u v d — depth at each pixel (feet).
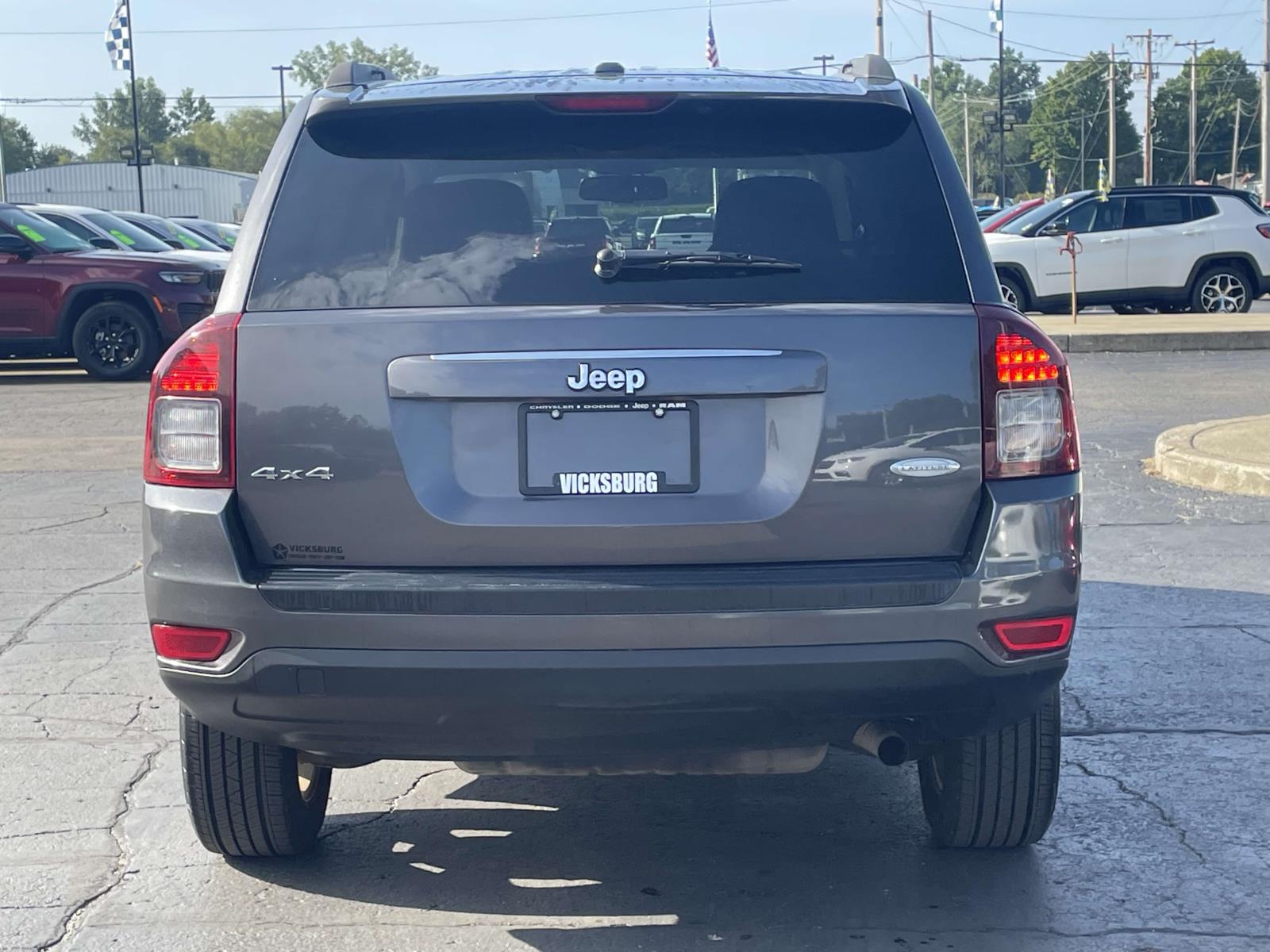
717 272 10.90
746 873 13.01
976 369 10.79
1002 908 12.21
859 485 10.66
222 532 10.71
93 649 20.15
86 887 12.75
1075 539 10.99
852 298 10.88
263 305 10.97
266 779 12.41
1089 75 470.80
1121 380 48.57
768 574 10.56
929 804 13.62
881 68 12.41
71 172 257.96
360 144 11.60
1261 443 32.35
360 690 10.61
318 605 10.56
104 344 54.34
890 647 10.55
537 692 10.48
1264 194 184.96
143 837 13.89
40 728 16.96
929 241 11.15
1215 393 45.06
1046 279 70.13
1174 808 14.32
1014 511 10.73
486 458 10.65
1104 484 31.01
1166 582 22.93
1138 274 69.87
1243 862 13.09
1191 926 11.85
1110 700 17.53
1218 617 20.94
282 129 11.82
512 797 15.05
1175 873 12.87
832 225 11.22
